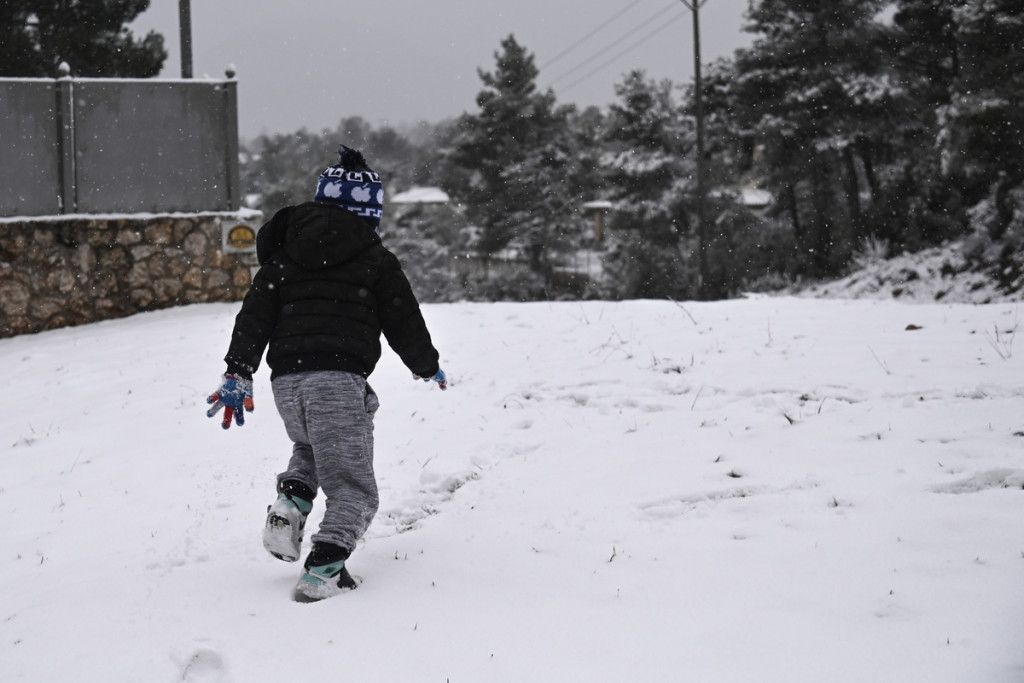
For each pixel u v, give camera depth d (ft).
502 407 22.79
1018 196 97.45
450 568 13.50
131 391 28.02
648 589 12.26
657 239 154.81
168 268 42.45
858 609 11.18
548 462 18.45
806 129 135.23
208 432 22.72
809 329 28.96
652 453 18.34
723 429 19.49
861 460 16.80
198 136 43.04
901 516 14.06
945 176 108.06
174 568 14.26
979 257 100.12
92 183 41.37
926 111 122.93
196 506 17.31
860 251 128.26
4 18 70.85
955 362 23.47
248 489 18.16
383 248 14.16
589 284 162.61
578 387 24.02
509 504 16.24
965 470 15.72
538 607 11.91
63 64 40.68
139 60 73.67
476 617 11.69
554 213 170.71
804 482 15.92
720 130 159.84
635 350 27.43
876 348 25.61
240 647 11.10
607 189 192.24
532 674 10.12
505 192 174.91
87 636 11.63
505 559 13.73
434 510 16.65
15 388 30.14
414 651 10.82
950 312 30.81
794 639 10.50
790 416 19.98
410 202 262.26
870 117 129.70
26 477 20.47
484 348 29.27
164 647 11.19
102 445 22.54
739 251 143.95
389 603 12.27
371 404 14.16
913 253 116.67
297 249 13.75
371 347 13.67
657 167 155.02
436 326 33.45
